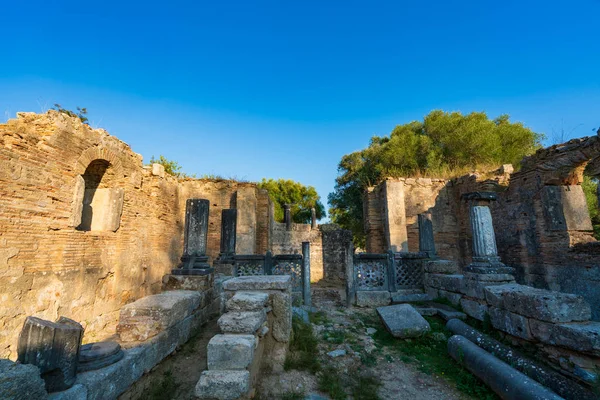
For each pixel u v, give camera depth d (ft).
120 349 9.70
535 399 9.17
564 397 9.78
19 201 18.97
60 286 21.56
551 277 28.86
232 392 8.75
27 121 20.44
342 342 15.93
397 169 59.77
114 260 28.25
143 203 33.96
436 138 62.34
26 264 19.19
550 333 12.39
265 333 12.60
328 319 20.10
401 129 67.97
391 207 42.01
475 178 40.32
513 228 33.86
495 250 19.04
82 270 23.79
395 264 25.07
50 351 7.06
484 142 54.39
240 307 12.01
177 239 42.60
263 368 12.47
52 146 21.54
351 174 69.92
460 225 43.88
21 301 18.74
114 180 29.60
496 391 10.80
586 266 25.53
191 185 45.98
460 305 19.65
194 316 14.92
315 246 65.10
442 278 22.21
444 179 45.96
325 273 59.98
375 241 45.68
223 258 25.70
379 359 14.35
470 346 13.33
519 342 14.26
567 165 27.55
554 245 28.76
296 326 16.31
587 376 10.78
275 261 25.26
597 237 37.14
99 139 26.78
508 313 14.85
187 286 16.47
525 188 32.32
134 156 32.37
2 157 18.04
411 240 44.01
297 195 97.76
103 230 27.73
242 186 47.26
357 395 11.15
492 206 37.40
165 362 12.03
